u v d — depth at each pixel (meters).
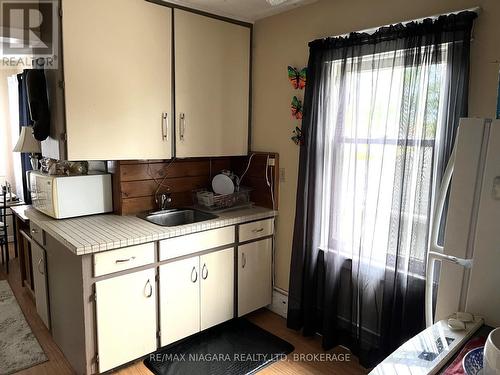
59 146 2.18
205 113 2.72
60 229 2.23
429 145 1.91
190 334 2.48
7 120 4.70
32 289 3.09
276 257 2.97
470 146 1.33
